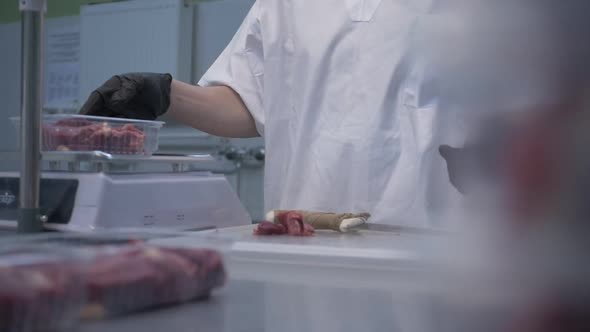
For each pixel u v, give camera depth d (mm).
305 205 1565
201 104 1666
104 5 3496
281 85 1653
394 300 557
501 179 222
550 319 209
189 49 3299
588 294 204
